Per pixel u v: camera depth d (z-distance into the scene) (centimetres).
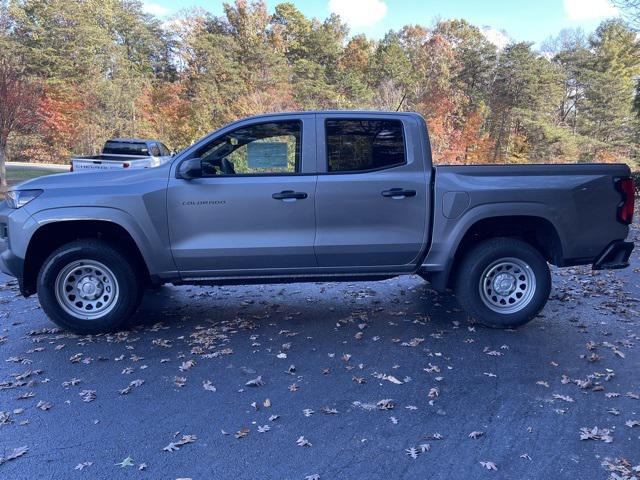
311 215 454
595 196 465
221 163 465
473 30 6725
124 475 267
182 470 271
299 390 363
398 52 5794
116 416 328
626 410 331
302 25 6241
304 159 458
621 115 5425
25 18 4147
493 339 459
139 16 5872
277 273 471
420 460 279
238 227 454
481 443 295
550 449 288
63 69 3972
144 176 455
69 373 393
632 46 5138
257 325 500
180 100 4028
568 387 365
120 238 479
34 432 309
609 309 545
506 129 5172
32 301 589
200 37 4575
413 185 457
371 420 321
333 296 600
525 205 457
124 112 3812
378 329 486
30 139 3447
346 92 4797
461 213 457
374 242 460
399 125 465
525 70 5134
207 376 386
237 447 292
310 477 264
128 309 467
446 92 5034
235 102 3891
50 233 468
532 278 473
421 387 366
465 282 474
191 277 468
